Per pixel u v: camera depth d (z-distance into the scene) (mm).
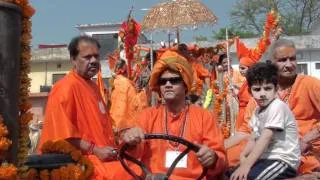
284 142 4488
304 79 5281
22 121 3604
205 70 10648
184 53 10203
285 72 5277
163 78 4430
